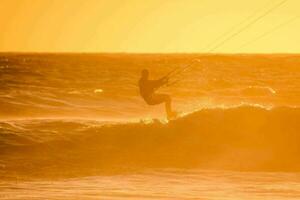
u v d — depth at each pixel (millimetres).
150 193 76188
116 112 195250
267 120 103188
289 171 93062
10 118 166750
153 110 198875
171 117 106375
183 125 104188
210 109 106812
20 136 107000
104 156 98875
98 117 174000
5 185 83000
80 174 91312
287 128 101625
